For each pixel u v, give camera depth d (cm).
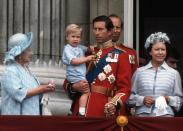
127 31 2895
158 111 2362
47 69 2717
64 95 2725
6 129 2184
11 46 2233
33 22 2728
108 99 2352
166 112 2359
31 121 2191
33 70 2700
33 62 2723
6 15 2719
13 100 2211
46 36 2741
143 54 2919
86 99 2358
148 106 2373
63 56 2419
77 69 2391
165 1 3033
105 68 2359
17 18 2722
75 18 2838
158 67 2408
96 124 2203
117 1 2886
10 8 2722
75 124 2202
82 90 2362
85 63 2405
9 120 2184
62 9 2778
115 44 2500
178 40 3008
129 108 2416
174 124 2208
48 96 2695
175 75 2397
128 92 2328
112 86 2356
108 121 2206
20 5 2723
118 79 2345
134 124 2206
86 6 2861
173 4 3044
